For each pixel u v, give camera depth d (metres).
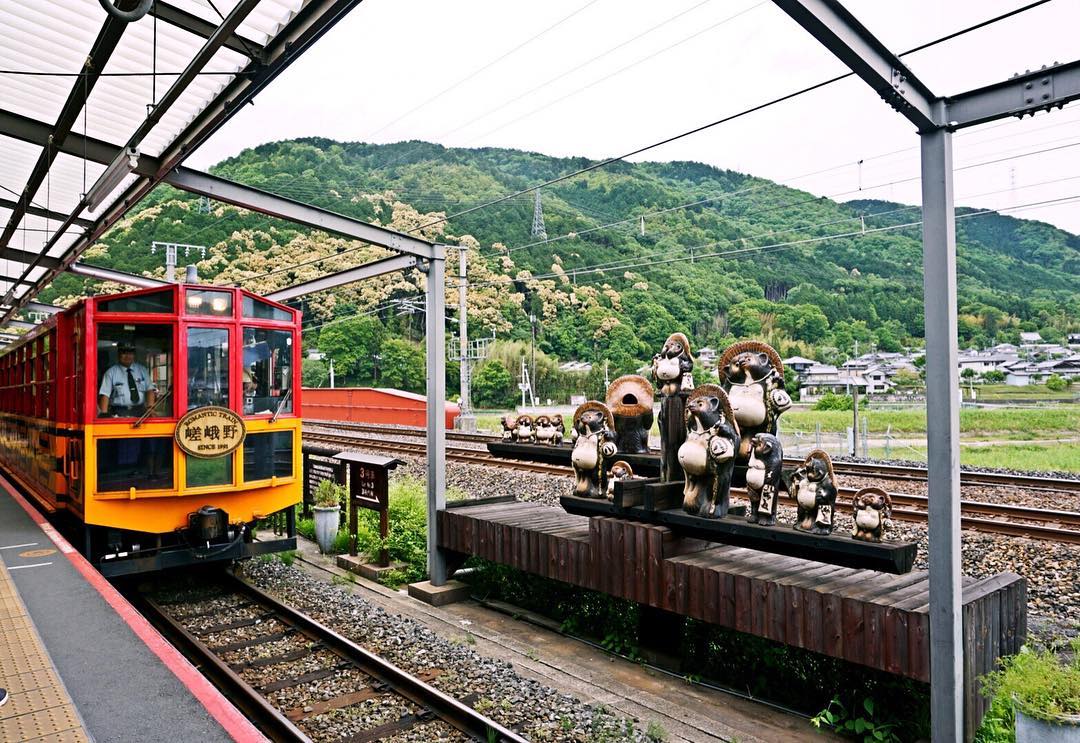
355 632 6.84
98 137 8.41
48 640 4.70
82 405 7.64
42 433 9.88
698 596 5.64
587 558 6.59
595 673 6.09
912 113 4.19
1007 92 4.03
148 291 7.88
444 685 5.61
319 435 24.41
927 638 4.43
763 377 5.98
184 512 8.13
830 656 5.03
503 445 8.77
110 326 7.70
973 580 5.30
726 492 5.90
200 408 8.02
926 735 4.72
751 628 5.28
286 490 8.97
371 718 5.09
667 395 6.53
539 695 5.43
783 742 4.87
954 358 4.33
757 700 5.55
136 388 7.82
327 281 10.38
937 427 4.34
